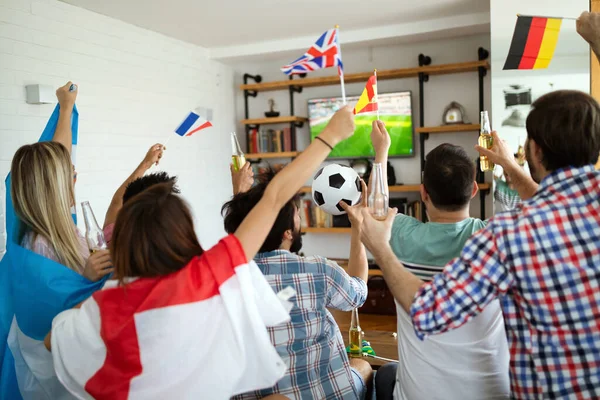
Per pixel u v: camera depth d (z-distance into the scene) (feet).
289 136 17.97
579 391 3.30
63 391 5.54
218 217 18.16
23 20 11.16
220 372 3.68
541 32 4.92
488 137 5.93
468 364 4.34
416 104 17.12
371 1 13.05
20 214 5.64
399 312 4.68
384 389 5.67
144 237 3.73
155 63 15.16
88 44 12.86
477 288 3.34
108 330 3.69
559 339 3.31
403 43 16.80
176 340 3.61
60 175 5.68
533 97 12.22
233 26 14.83
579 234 3.25
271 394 4.76
